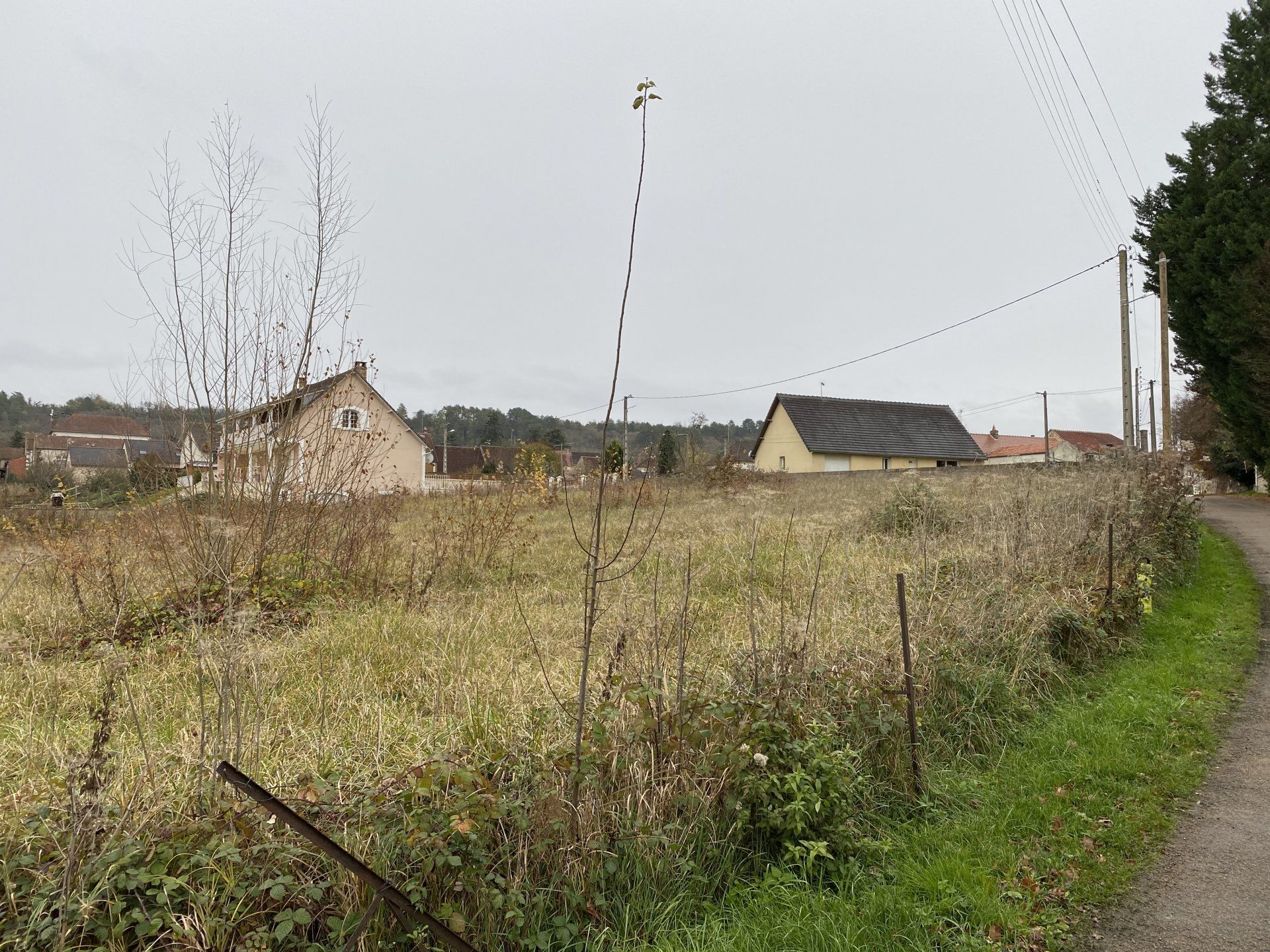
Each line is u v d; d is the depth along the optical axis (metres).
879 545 10.61
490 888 3.08
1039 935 3.25
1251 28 25.42
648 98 3.29
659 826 3.65
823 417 45.09
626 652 4.93
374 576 9.05
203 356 8.77
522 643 6.36
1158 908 3.41
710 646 5.75
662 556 10.18
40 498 16.61
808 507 16.27
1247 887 3.54
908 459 45.03
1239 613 9.35
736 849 3.85
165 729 4.39
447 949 2.87
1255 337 23.86
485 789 3.20
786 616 6.24
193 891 2.75
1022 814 4.32
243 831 2.89
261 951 2.66
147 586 8.20
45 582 9.14
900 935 3.25
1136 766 4.89
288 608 7.84
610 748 3.91
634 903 3.39
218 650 4.63
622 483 18.41
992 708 5.67
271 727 4.32
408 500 17.31
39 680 5.44
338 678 5.43
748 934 3.23
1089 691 6.52
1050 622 6.95
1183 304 26.20
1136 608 8.42
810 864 3.70
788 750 4.04
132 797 3.10
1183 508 13.62
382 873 2.97
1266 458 28.36
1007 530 8.84
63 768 3.48
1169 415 20.66
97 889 2.61
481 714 4.52
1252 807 4.36
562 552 11.01
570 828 3.45
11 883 2.64
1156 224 26.45
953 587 7.00
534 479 14.23
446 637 6.36
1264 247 22.67
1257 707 6.09
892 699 4.80
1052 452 57.09
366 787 3.41
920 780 4.59
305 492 9.69
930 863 3.79
